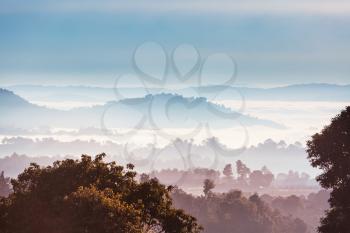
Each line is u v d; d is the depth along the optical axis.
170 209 72.31
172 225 71.31
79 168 71.44
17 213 65.12
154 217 71.88
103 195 61.56
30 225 64.06
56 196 65.81
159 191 72.75
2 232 64.81
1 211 65.62
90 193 60.28
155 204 71.69
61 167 71.31
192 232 72.50
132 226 59.28
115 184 72.12
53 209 63.44
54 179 69.62
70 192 68.25
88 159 72.69
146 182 72.94
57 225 59.66
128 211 60.53
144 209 71.00
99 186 70.19
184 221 72.12
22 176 71.56
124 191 71.69
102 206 59.12
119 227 58.56
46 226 63.09
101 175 71.81
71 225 58.47
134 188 72.50
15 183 71.44
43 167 73.44
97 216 58.56
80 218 58.56
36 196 67.31
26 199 66.38
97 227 58.19
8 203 67.88
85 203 59.25
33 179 70.69
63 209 60.06
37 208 65.38
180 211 72.31
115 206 59.66
